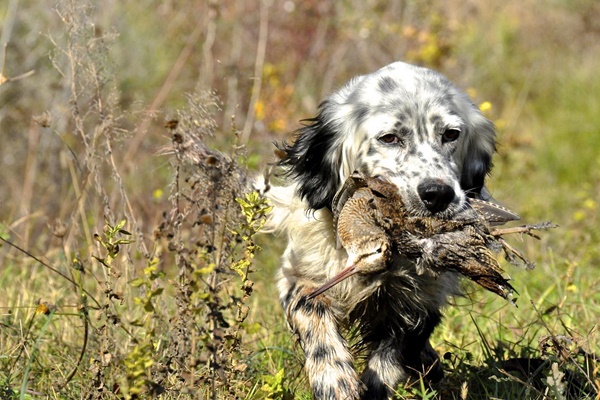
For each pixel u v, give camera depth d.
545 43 18.30
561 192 13.41
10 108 12.34
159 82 13.34
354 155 6.94
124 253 7.52
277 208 7.23
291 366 6.91
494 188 11.77
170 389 5.54
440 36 15.48
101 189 7.33
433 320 7.03
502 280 5.57
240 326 5.51
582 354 6.54
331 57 14.34
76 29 7.73
